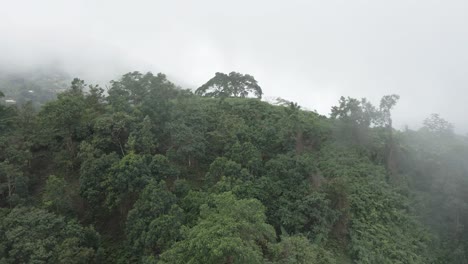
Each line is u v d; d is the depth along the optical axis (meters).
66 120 35.38
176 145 35.97
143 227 25.11
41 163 38.03
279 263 23.30
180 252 20.34
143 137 33.19
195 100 46.12
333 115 45.34
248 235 20.80
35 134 37.31
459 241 35.47
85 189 29.69
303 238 26.97
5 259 21.77
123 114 35.50
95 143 33.66
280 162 33.91
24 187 31.31
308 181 33.25
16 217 25.02
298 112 48.94
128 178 28.16
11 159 32.41
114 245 29.20
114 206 30.52
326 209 30.62
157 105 37.66
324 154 42.00
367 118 43.50
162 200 26.45
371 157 42.84
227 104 48.59
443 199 37.91
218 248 17.33
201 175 36.97
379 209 35.53
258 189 30.62
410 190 39.84
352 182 37.88
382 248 31.59
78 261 23.08
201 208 23.64
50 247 23.23
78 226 25.92
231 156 34.16
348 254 31.00
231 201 22.42
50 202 27.95
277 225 30.41
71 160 35.97
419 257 32.22
